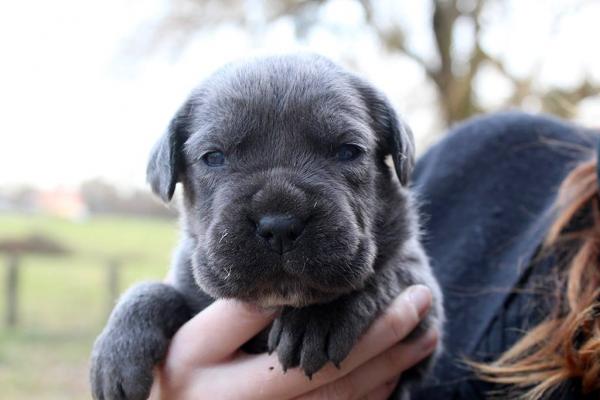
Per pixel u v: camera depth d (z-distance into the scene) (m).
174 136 0.36
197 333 0.34
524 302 0.39
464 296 0.41
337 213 0.31
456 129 0.50
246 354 0.35
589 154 0.44
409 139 0.37
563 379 0.34
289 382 0.33
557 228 0.39
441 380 0.40
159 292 0.36
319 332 0.32
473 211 0.44
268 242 0.31
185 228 0.37
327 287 0.31
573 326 0.34
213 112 0.34
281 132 0.33
